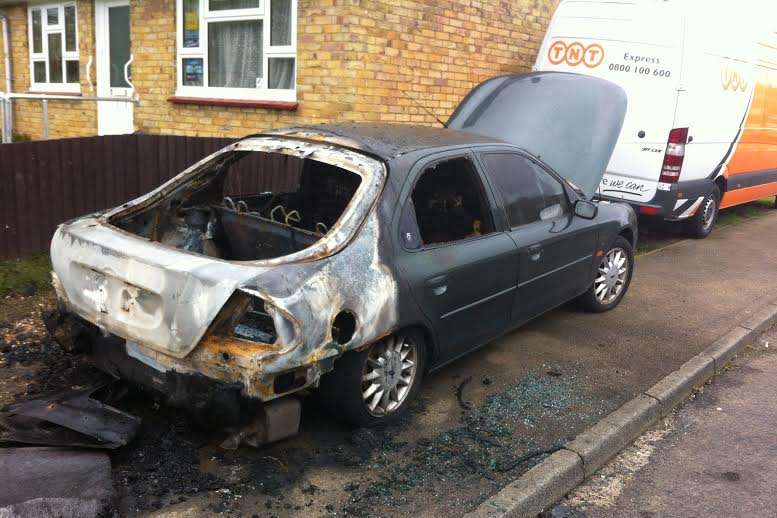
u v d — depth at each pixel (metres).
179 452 3.55
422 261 3.93
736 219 12.30
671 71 8.24
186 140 7.32
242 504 3.19
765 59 10.55
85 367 4.40
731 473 3.92
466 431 4.04
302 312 3.17
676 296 7.09
